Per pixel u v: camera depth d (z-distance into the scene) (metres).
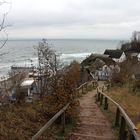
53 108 11.03
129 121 7.90
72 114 11.62
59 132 9.77
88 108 17.48
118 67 51.81
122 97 27.23
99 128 11.31
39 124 9.22
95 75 62.62
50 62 15.98
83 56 146.00
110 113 15.46
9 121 7.97
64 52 194.00
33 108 10.55
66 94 11.57
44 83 15.11
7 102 10.02
